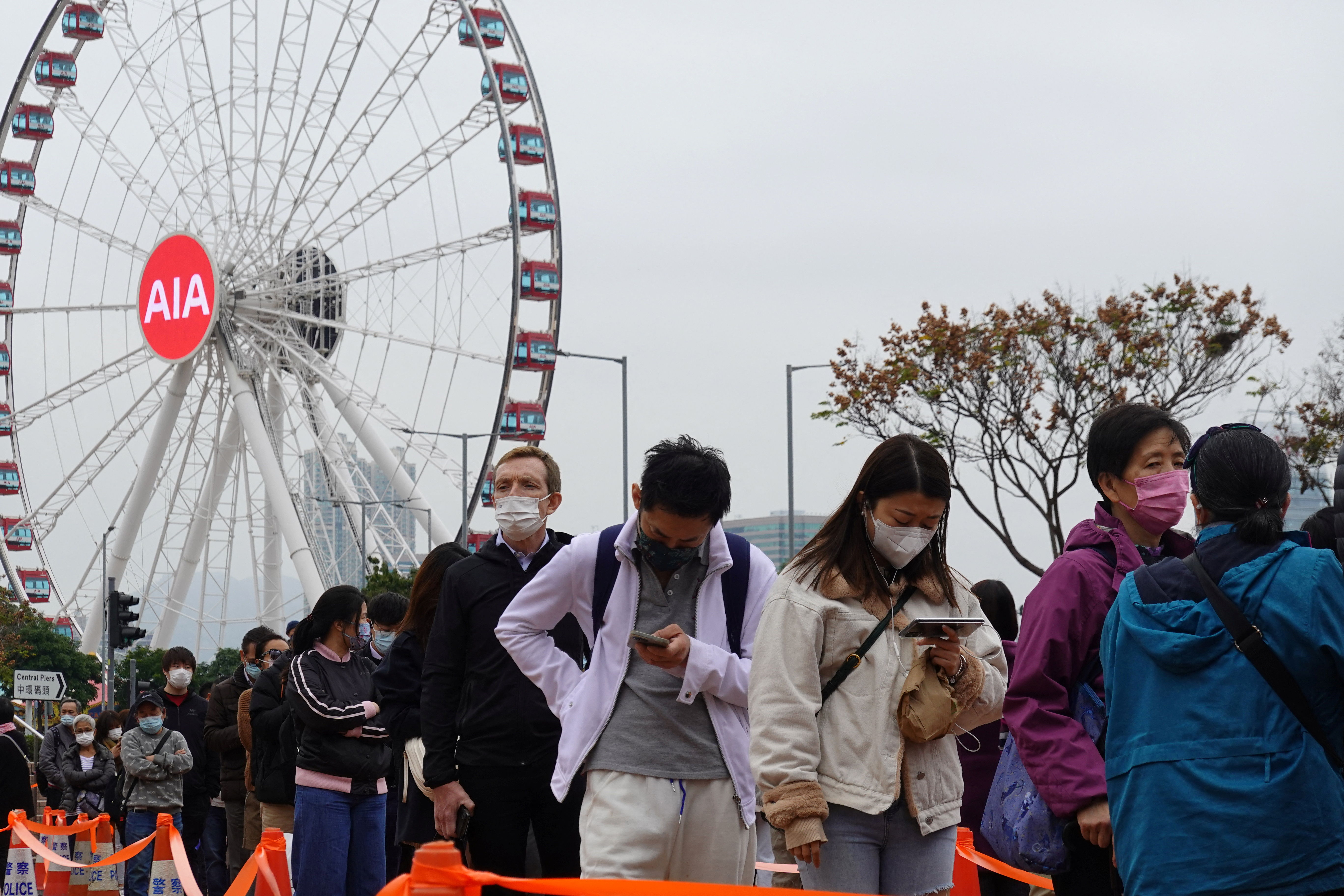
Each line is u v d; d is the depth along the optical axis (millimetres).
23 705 46406
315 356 38062
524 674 5945
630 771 5219
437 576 7586
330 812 8492
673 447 5348
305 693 8477
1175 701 3957
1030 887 7453
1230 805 3779
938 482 4754
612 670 5410
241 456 39688
